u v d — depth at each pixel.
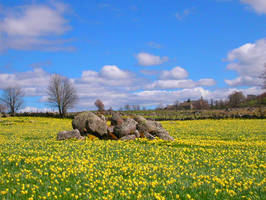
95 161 15.54
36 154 17.56
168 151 19.98
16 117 86.94
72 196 9.73
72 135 27.94
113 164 14.86
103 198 9.52
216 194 9.98
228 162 16.47
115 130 28.69
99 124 28.97
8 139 31.80
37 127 53.38
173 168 14.28
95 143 24.05
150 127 28.41
